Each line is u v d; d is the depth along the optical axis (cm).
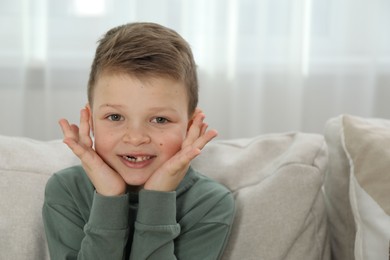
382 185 98
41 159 113
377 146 103
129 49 93
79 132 98
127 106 91
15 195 106
